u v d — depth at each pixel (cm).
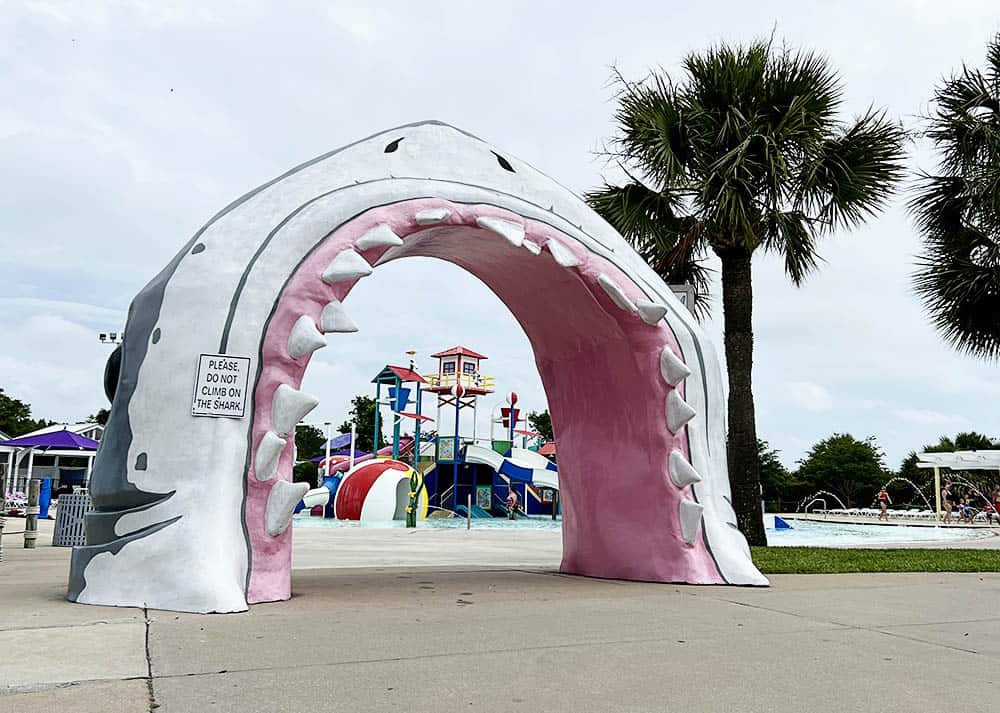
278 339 621
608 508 831
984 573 976
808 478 5619
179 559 562
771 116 1334
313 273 635
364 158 715
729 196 1244
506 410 3888
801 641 483
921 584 820
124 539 584
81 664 379
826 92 1334
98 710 302
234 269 629
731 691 359
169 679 354
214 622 506
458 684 359
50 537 1501
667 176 1296
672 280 1416
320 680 359
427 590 705
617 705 332
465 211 709
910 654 452
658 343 777
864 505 5425
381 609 580
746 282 1357
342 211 661
